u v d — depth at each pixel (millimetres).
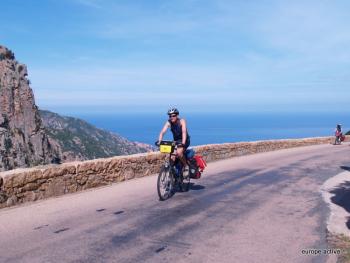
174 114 9258
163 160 14234
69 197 9156
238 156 21438
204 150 17703
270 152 24891
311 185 11656
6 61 54750
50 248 5582
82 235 6223
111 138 149375
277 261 5238
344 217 7648
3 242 5816
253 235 6387
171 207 8328
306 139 32688
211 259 5285
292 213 7965
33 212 7633
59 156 58844
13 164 45656
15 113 51750
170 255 5410
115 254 5406
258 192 10375
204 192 10195
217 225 6973
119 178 11641
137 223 7000
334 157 21328
